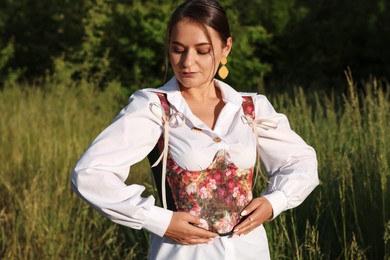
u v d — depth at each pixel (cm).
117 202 239
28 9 1245
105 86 991
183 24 249
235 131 257
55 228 491
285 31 1094
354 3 1125
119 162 244
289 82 1046
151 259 259
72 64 1026
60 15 1168
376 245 432
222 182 251
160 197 257
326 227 449
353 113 537
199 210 248
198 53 251
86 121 790
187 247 250
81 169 240
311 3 1138
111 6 984
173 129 252
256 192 417
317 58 1091
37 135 718
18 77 1213
